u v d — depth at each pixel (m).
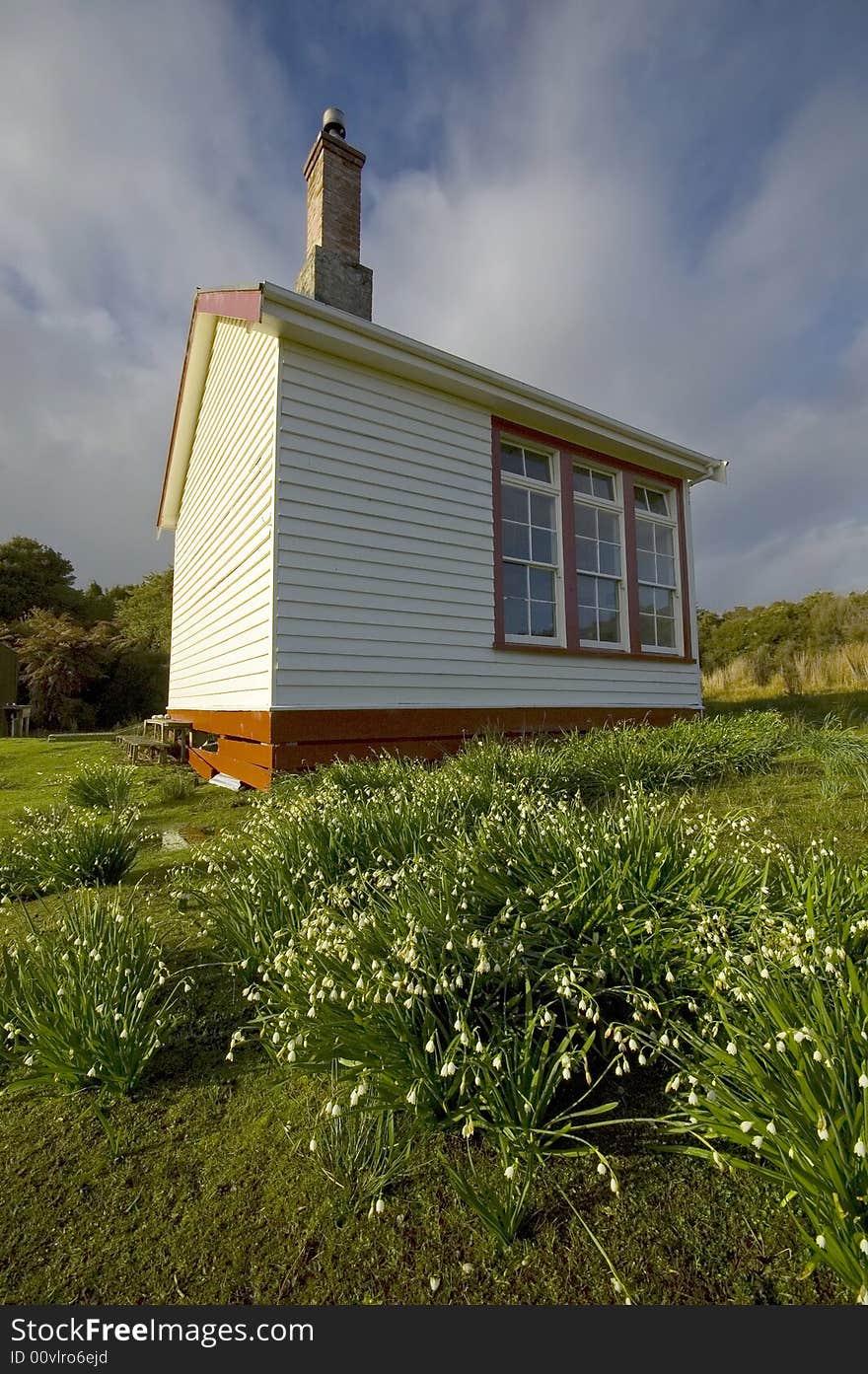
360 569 5.87
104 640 24.23
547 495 7.54
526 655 7.04
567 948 1.80
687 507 8.99
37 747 11.31
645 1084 1.51
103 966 1.80
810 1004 1.34
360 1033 1.44
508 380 6.59
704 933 1.65
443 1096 1.38
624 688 7.95
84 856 3.25
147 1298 1.09
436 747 6.21
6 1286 1.12
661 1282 1.05
